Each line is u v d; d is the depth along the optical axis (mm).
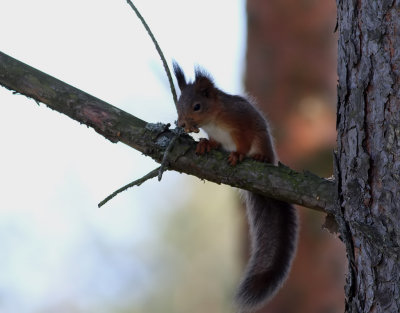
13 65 8203
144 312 23422
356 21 6816
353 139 6773
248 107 10719
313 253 14641
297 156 14891
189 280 24078
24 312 22359
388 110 6523
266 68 15469
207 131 10844
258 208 9891
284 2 15414
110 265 23859
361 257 6672
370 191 6629
